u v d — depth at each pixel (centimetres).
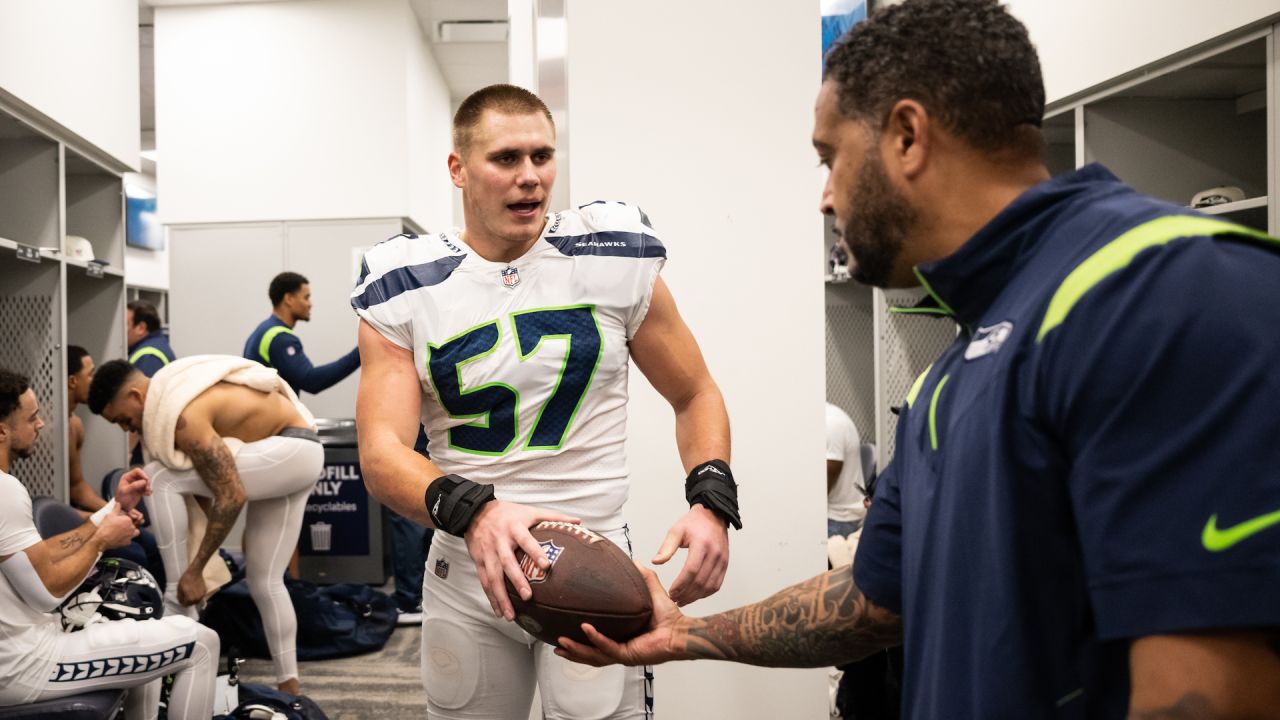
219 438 313
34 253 353
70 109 378
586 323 151
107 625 239
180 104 635
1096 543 60
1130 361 59
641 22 231
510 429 150
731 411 233
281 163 637
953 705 71
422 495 130
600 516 156
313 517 518
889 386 398
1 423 241
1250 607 54
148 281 945
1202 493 56
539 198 146
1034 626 66
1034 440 66
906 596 82
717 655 114
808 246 234
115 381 321
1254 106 321
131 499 237
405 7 637
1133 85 308
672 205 232
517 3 257
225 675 370
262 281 635
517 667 157
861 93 79
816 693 231
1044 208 72
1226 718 55
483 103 145
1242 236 59
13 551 217
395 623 435
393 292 149
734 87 232
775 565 234
